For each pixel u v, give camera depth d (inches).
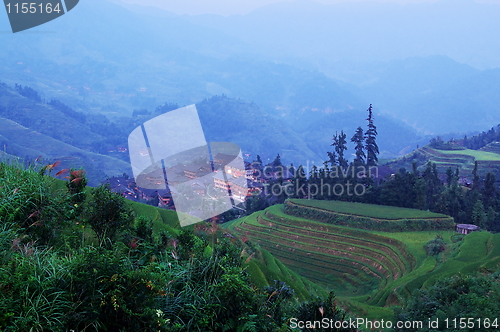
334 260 2559.1
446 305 834.2
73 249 343.9
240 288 327.9
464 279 945.5
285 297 427.8
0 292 248.8
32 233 357.7
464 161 6441.9
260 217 3186.5
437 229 2824.8
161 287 311.0
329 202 3309.5
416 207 3339.1
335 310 421.4
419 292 970.1
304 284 1525.6
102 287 271.1
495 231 3287.4
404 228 2790.4
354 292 2213.3
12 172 404.2
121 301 265.1
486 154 6712.6
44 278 274.1
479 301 740.7
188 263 368.5
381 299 1798.7
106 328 270.2
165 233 437.7
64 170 440.1
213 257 380.2
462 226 2783.0
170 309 312.7
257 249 1398.9
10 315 235.9
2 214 350.3
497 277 936.9
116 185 3572.8
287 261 2598.4
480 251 2026.3
